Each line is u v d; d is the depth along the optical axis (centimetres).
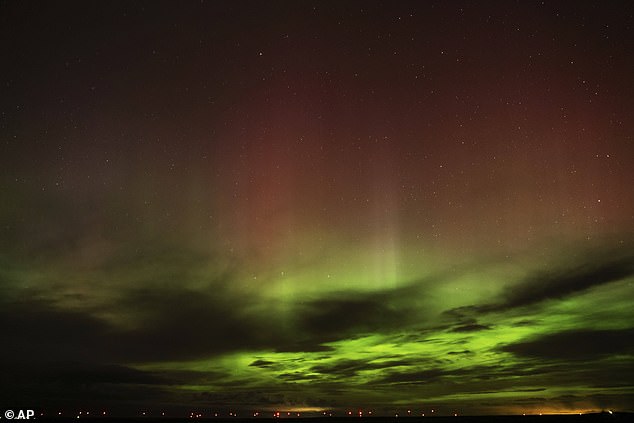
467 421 9231
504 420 9394
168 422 9362
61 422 7925
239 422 9994
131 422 9119
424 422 9444
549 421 8381
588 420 8488
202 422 9425
